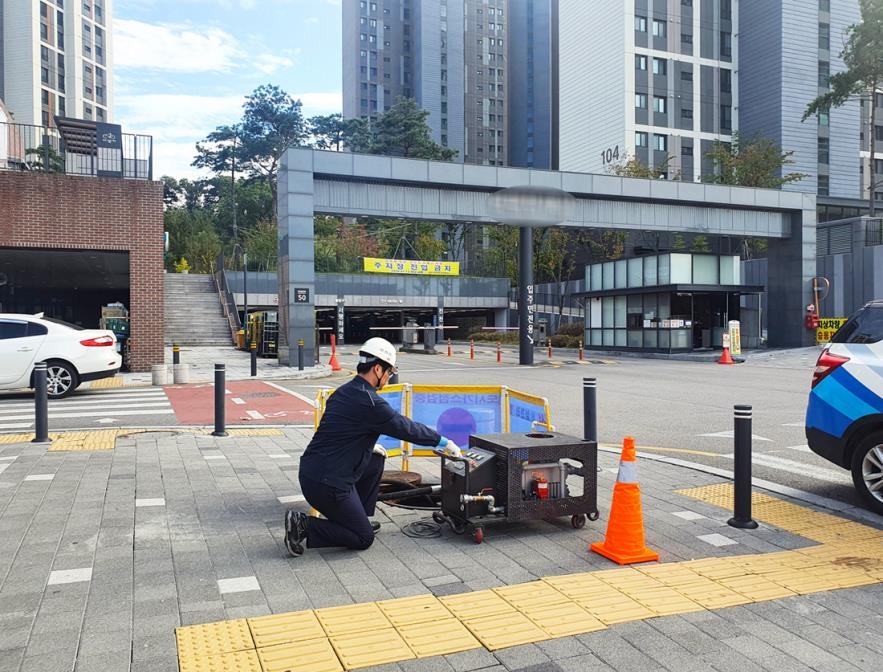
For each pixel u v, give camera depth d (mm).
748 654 3221
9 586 3938
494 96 119625
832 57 58562
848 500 6188
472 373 21953
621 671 3043
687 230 28422
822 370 6148
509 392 6555
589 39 60906
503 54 120062
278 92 81000
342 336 49719
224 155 80250
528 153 118125
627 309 33312
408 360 30141
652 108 57656
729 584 4082
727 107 60562
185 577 4113
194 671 2979
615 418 11539
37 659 3080
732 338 26750
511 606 3723
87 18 81750
